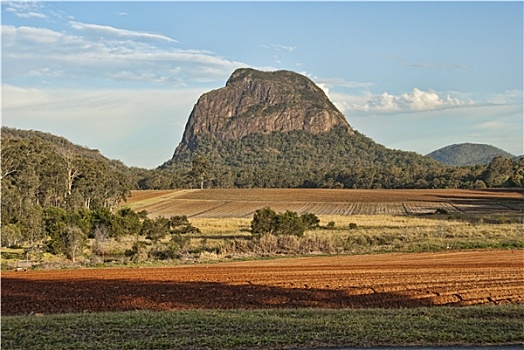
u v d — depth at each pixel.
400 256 33.53
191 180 134.88
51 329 10.27
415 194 103.62
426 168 148.00
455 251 35.91
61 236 34.81
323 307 15.48
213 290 18.38
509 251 35.22
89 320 11.14
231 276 22.45
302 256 35.09
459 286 19.31
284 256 35.09
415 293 17.84
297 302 16.23
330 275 22.62
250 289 18.58
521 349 8.52
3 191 41.34
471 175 129.00
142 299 16.78
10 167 51.88
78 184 62.84
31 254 34.06
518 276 22.05
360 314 11.96
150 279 21.66
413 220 59.44
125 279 21.73
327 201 95.38
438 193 104.75
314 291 18.16
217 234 47.31
